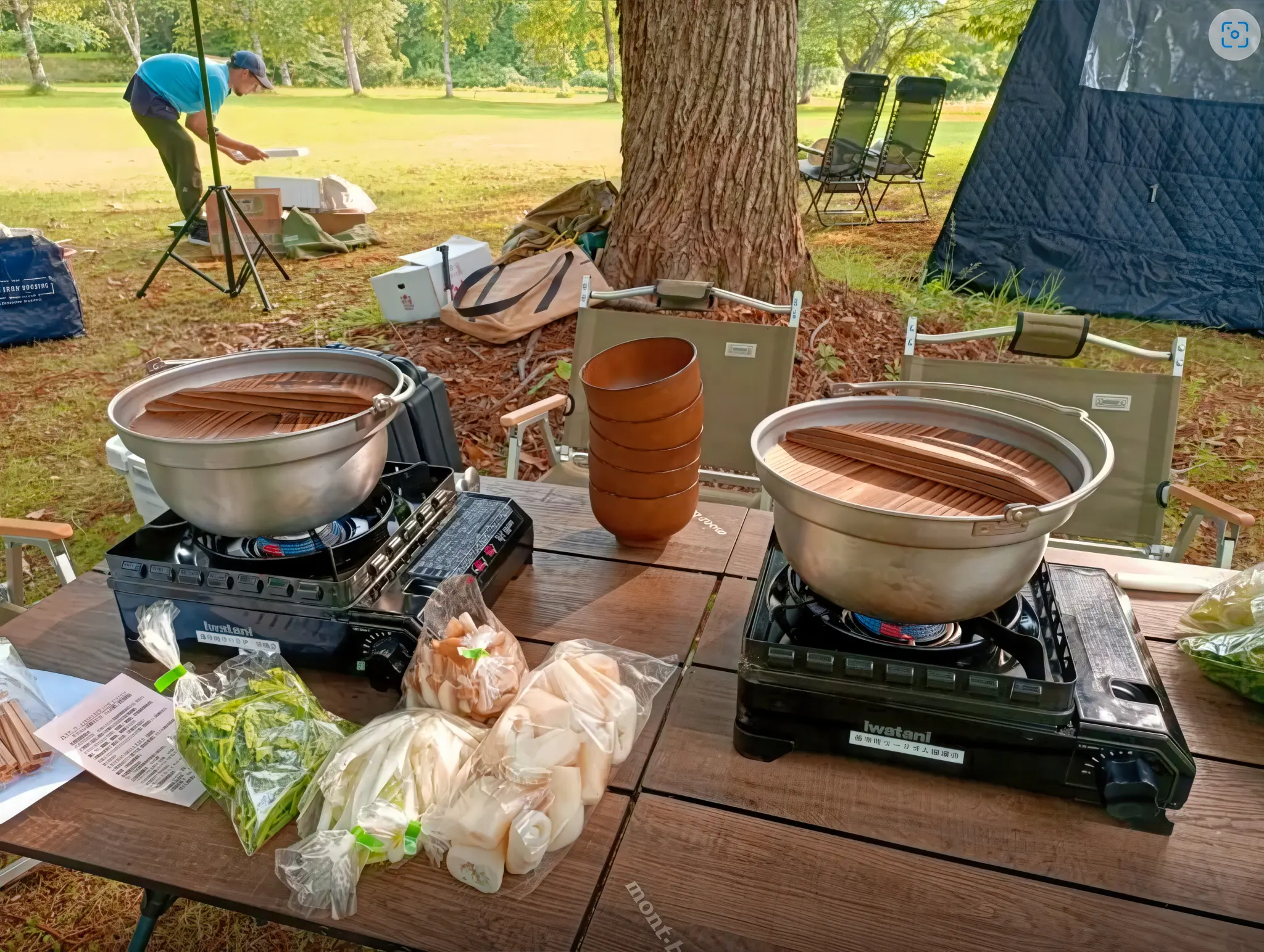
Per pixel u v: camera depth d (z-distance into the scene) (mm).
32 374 4391
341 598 1085
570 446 2604
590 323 2506
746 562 1474
